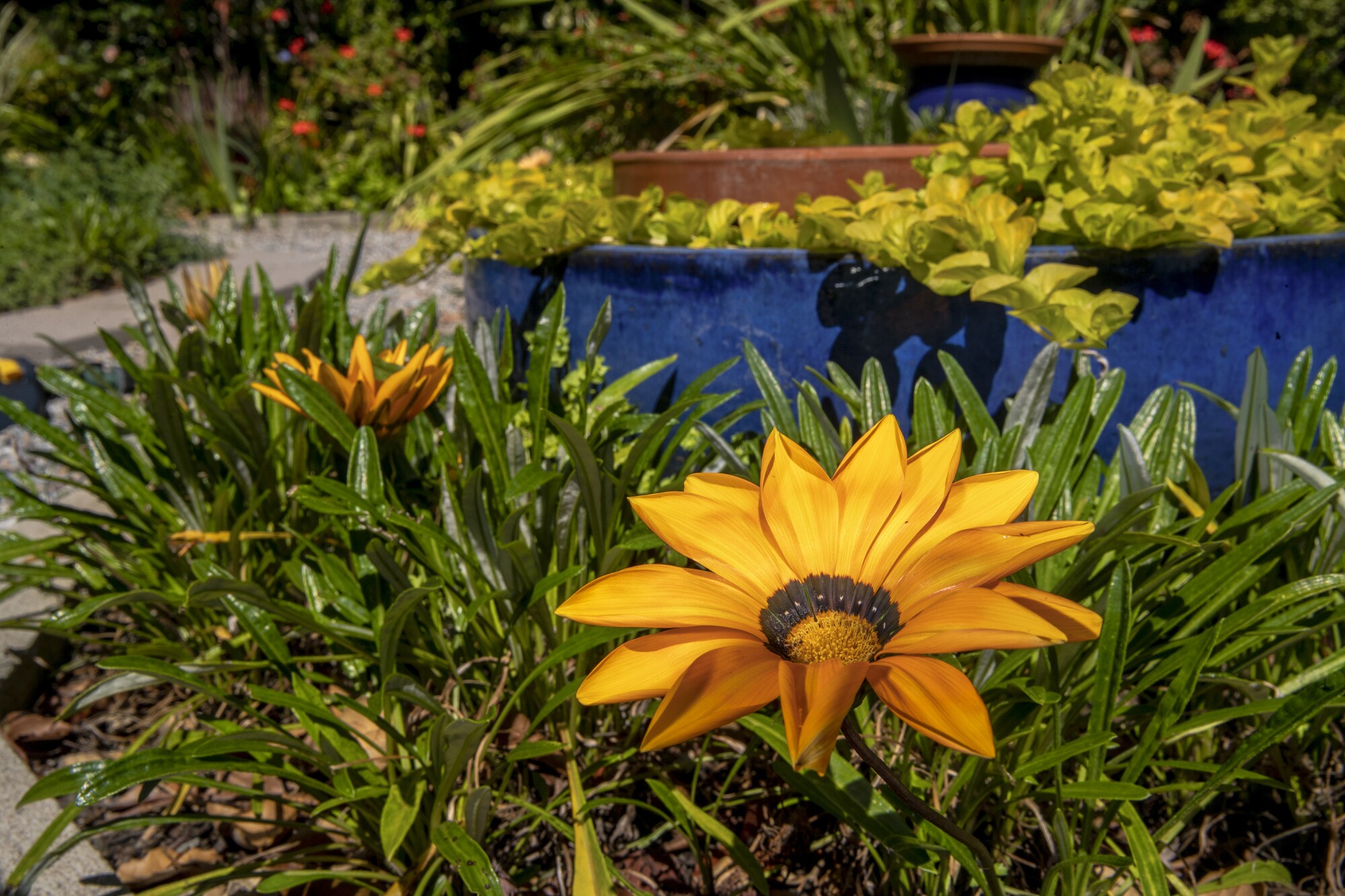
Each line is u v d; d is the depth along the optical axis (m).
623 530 1.45
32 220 6.07
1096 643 1.10
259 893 1.11
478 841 1.11
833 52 3.26
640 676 0.73
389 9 10.04
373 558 1.19
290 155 9.34
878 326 1.55
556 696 1.11
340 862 1.29
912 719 0.64
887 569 0.82
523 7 9.24
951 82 2.79
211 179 8.67
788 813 1.30
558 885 1.24
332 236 8.06
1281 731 0.92
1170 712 0.99
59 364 4.02
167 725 1.69
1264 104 2.33
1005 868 1.12
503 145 5.95
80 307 5.07
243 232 8.22
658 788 1.19
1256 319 1.54
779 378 1.62
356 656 1.30
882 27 5.07
